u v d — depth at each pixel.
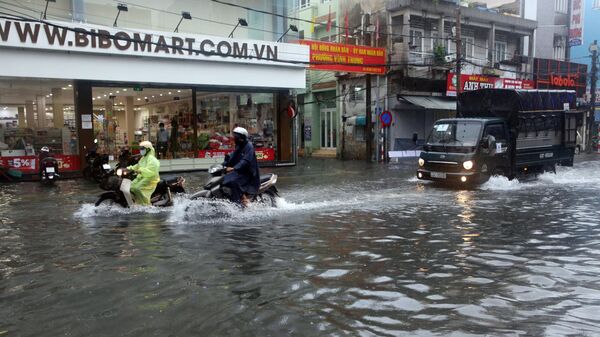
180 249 6.07
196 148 19.11
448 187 12.98
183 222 7.90
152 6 18.23
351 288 4.55
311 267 5.25
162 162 18.30
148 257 5.68
